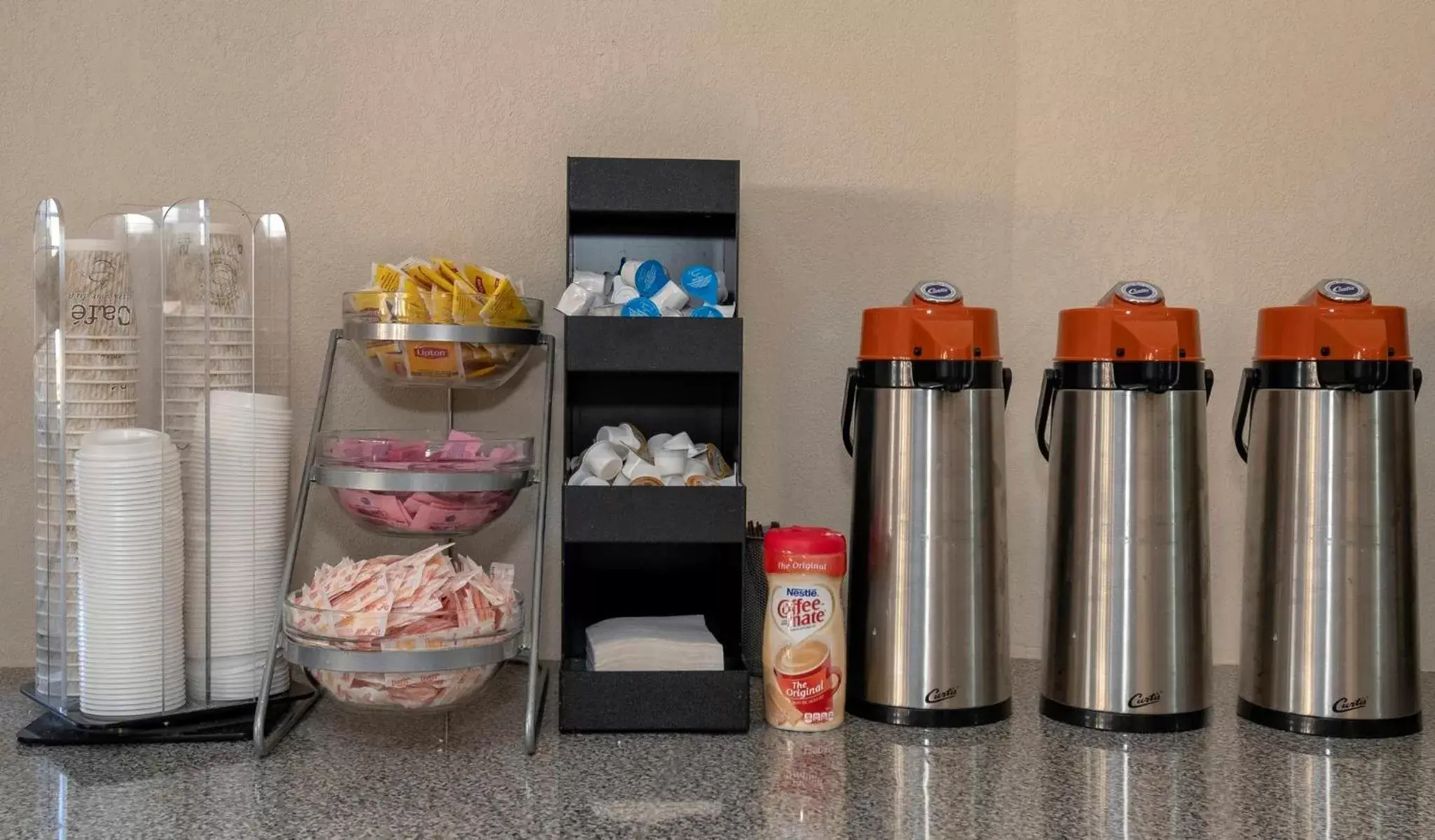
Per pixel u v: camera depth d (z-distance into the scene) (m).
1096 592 1.44
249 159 1.66
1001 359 1.49
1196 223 1.74
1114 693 1.43
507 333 1.48
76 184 1.65
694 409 1.64
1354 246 1.75
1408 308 1.75
